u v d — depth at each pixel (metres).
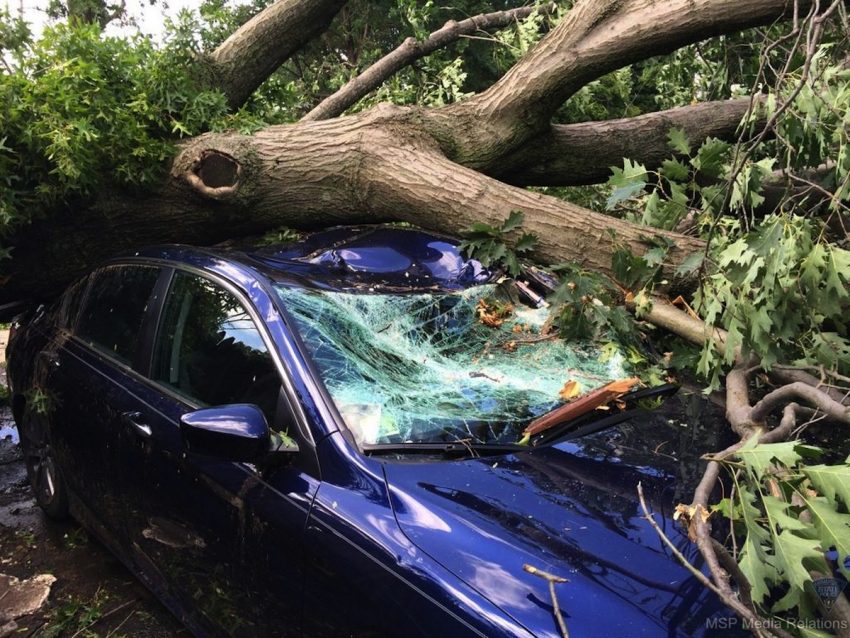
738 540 1.87
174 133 4.39
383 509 1.93
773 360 2.60
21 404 3.99
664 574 1.73
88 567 3.44
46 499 3.78
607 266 3.72
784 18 3.73
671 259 3.50
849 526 1.64
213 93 4.52
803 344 2.92
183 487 2.50
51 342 3.71
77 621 3.03
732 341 2.66
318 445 2.14
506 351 2.91
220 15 5.10
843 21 3.00
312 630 1.97
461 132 4.49
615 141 4.96
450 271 3.37
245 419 2.11
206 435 2.10
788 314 2.62
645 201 4.20
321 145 4.24
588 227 3.74
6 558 3.52
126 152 4.09
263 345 2.46
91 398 3.12
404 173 4.09
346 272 3.12
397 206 4.17
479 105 4.50
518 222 3.76
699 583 1.71
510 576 1.69
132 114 4.19
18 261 4.24
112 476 2.96
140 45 4.54
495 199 3.90
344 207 4.30
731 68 5.69
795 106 3.18
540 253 3.81
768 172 3.15
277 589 2.09
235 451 2.10
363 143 4.20
